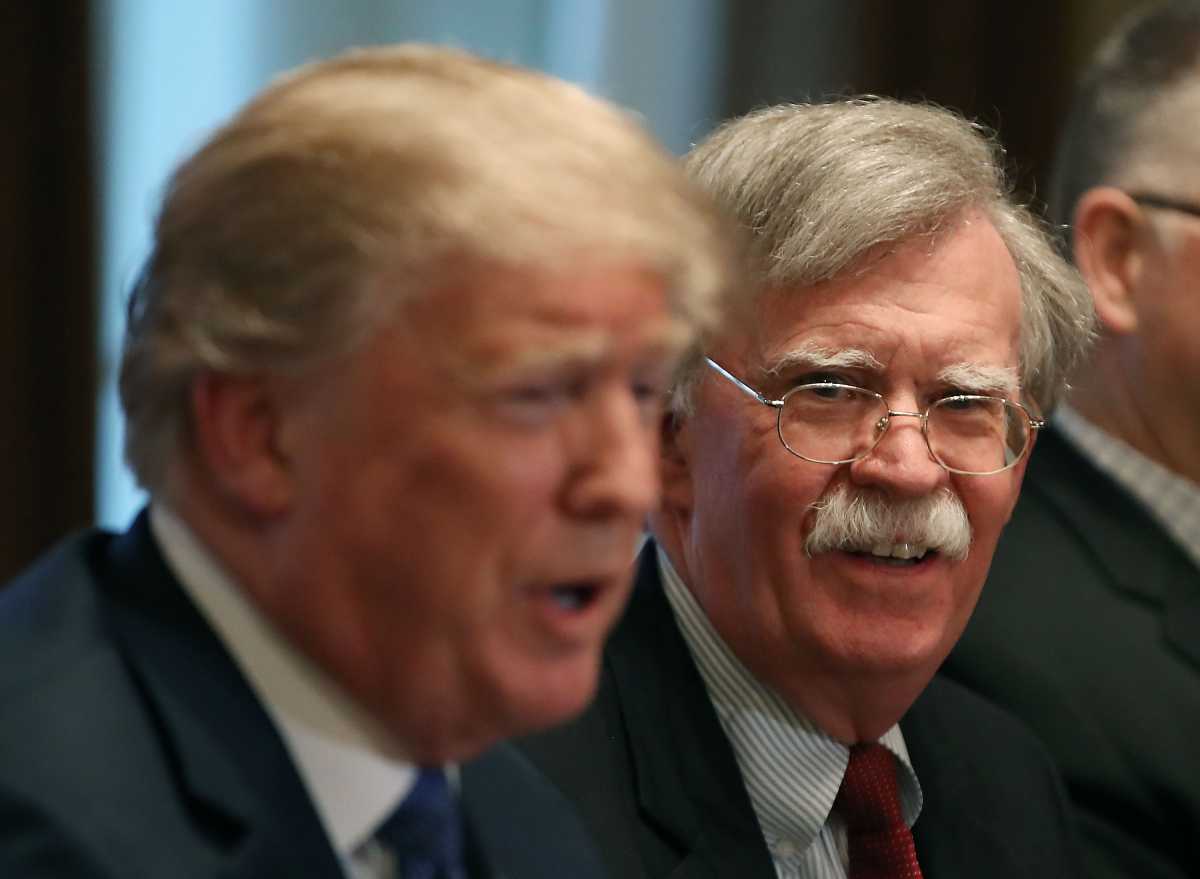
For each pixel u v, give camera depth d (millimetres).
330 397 2762
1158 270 6270
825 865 4641
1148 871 5477
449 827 3119
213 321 2770
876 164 4352
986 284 4496
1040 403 4926
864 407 4422
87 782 2693
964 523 4480
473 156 2701
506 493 2768
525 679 2896
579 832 3717
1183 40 6414
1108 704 5652
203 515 2926
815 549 4418
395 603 2826
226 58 9195
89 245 8531
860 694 4547
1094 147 6629
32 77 8398
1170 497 6242
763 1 9953
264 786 2830
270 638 2963
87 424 8547
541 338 2707
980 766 5105
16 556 8438
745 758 4621
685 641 4699
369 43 9453
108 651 2896
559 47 9883
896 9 10086
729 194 4422
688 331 2912
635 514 2867
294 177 2736
